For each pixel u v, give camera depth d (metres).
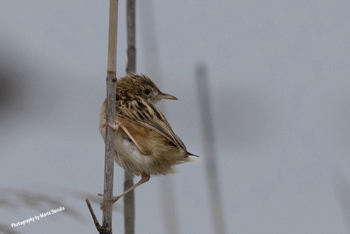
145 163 9.09
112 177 7.61
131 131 9.06
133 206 9.34
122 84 10.49
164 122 9.38
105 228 7.27
